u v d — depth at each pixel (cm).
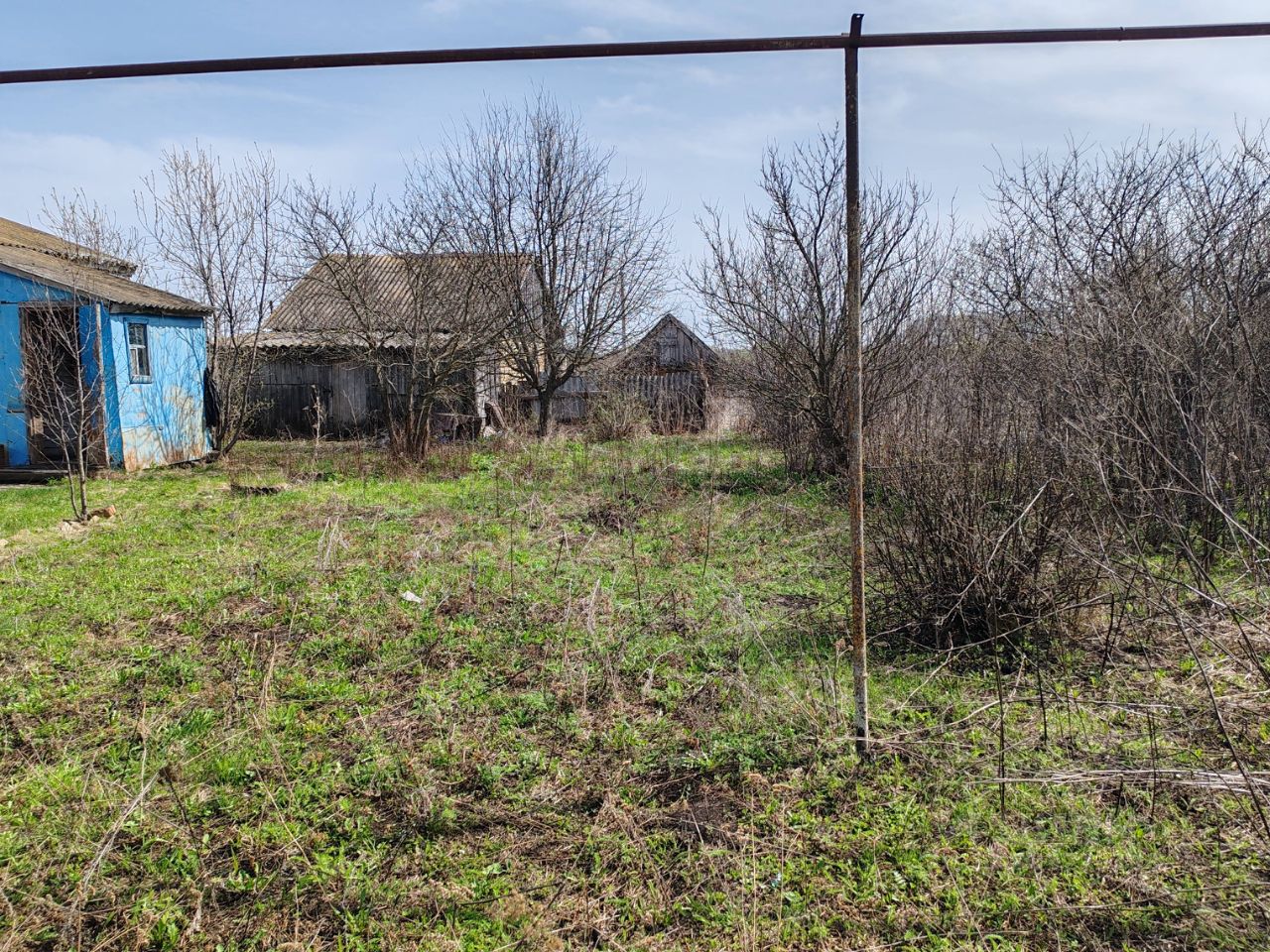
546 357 1944
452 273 1571
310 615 574
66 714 438
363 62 321
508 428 1802
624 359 2003
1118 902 277
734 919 277
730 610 544
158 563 722
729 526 850
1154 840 307
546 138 1864
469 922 284
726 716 417
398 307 1534
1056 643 477
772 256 1145
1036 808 332
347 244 1519
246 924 286
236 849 323
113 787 363
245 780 371
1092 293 618
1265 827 289
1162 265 697
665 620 561
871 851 309
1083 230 938
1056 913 273
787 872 301
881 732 394
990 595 483
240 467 1397
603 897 293
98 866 309
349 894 296
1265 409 616
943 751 373
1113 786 344
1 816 345
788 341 1144
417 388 1534
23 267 1280
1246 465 584
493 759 383
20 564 723
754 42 312
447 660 498
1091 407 477
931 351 916
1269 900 272
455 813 342
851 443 354
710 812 339
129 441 1382
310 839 326
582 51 312
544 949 268
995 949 261
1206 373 543
